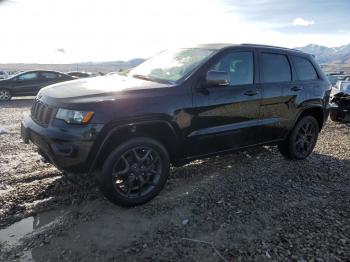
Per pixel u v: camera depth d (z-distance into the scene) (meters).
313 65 5.47
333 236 3.13
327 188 4.34
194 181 4.39
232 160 5.29
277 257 2.78
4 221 3.21
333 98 9.74
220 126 4.07
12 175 4.34
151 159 3.66
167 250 2.84
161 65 4.41
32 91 15.31
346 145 6.67
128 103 3.33
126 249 2.84
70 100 3.28
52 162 3.46
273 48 4.84
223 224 3.31
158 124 3.54
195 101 3.76
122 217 3.40
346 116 9.50
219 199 3.87
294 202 3.86
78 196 3.81
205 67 3.93
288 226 3.30
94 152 3.25
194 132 3.83
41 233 3.04
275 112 4.70
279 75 4.80
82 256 2.72
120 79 4.14
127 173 3.52
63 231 3.09
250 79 4.41
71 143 3.16
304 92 5.08
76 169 3.30
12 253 2.73
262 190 4.17
